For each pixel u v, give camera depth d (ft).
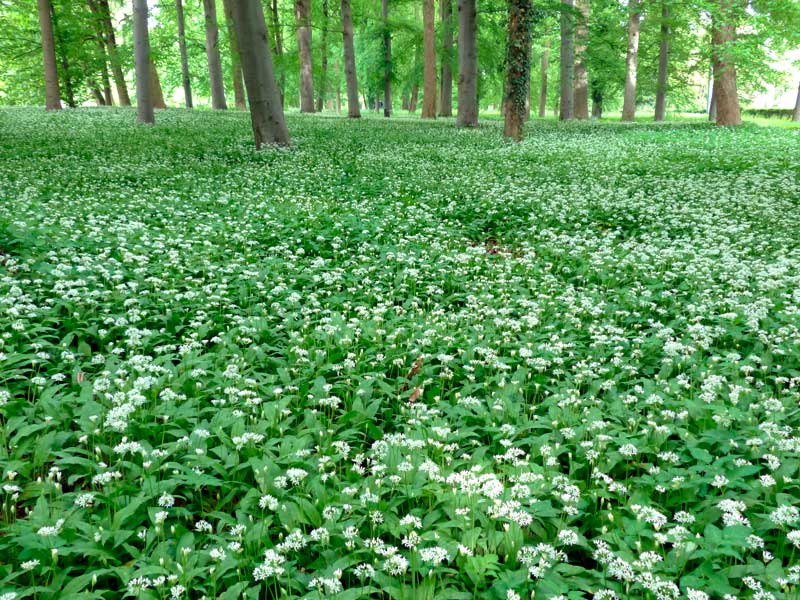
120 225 32.65
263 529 11.16
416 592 9.87
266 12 133.69
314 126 94.43
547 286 27.14
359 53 176.14
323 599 9.76
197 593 10.27
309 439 14.58
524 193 44.83
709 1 94.99
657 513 11.12
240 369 18.45
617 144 75.61
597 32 130.00
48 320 20.29
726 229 34.60
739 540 10.50
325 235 33.42
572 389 17.34
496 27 113.29
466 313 23.15
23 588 9.57
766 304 22.88
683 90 161.99
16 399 15.87
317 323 22.56
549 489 12.48
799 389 17.78
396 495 12.53
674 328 22.34
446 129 95.81
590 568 11.24
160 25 157.89
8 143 61.98
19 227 29.94
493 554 10.46
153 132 76.48
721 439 14.25
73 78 122.11
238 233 33.22
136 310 21.40
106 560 10.72
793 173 52.24
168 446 13.96
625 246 31.53
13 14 130.41
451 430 15.65
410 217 37.96
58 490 12.27
